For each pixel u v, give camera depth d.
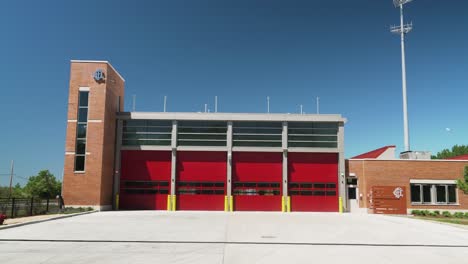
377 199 36.19
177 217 28.09
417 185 37.31
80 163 34.75
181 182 38.03
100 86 35.81
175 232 18.67
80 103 35.66
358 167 37.91
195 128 38.72
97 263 11.19
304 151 38.19
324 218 29.03
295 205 37.50
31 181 87.44
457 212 35.59
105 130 35.72
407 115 51.00
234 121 38.75
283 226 22.20
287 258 12.38
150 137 38.62
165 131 38.66
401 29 52.69
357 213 36.31
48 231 18.50
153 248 13.98
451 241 17.00
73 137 35.00
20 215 26.14
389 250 14.36
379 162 37.53
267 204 37.59
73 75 35.94
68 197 34.16
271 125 38.72
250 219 27.00
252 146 38.41
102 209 34.88
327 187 37.81
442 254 13.71
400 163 37.44
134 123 38.94
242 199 37.66
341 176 37.50
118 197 37.56
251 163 38.25
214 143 38.47
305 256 12.78
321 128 38.62
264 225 22.69
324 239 16.91
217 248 14.14
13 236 16.70
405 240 17.06
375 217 31.06
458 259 12.78
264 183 37.94
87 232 18.23
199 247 14.34
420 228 22.42
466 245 15.88
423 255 13.44
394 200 36.09
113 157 37.94
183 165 38.28
